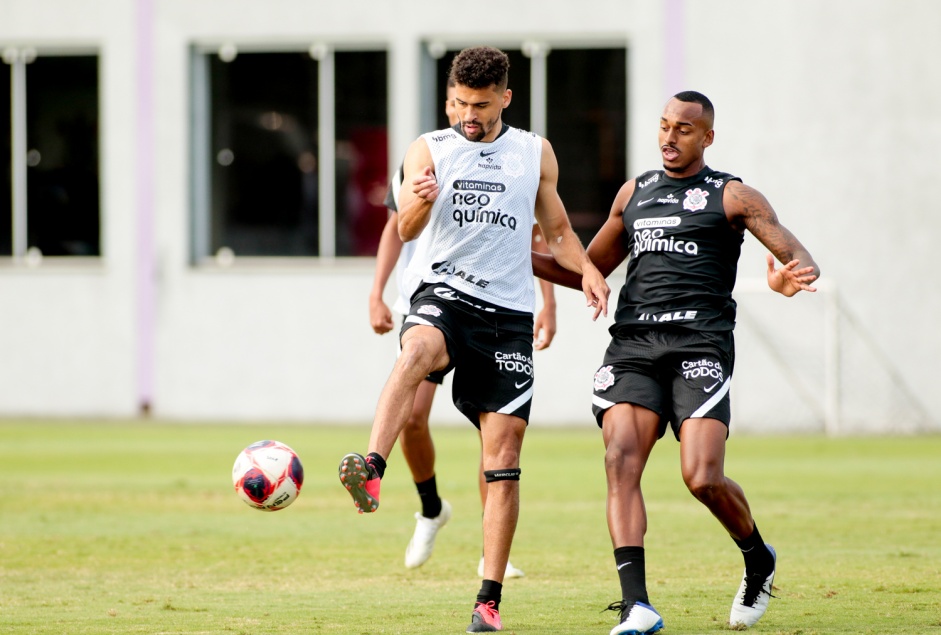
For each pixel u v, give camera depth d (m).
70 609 19.56
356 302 62.44
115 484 38.88
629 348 18.34
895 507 33.06
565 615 18.89
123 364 64.12
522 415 18.36
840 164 58.16
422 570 23.78
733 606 18.00
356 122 62.97
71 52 64.75
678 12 59.34
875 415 58.31
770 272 18.02
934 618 18.38
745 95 58.81
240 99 63.88
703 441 17.38
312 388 62.81
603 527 29.66
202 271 63.44
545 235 19.55
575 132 61.09
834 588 21.16
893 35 57.62
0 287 64.81
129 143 63.97
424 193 17.73
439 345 17.91
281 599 20.52
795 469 43.03
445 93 62.50
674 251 18.34
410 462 23.34
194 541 27.69
